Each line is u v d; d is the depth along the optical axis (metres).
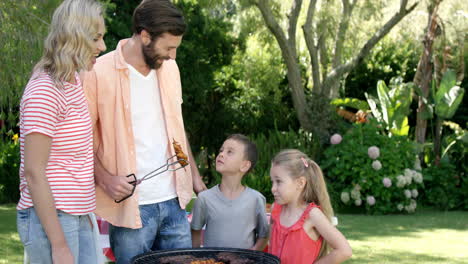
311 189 2.84
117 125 2.57
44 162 2.09
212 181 11.27
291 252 2.76
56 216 2.10
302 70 13.38
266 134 13.06
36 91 2.07
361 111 10.62
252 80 13.12
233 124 13.12
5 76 5.50
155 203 2.67
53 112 2.09
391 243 6.49
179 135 2.78
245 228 3.05
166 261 2.42
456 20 10.33
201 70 12.05
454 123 12.26
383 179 9.09
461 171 10.37
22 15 5.45
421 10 11.28
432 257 5.67
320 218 2.71
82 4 2.15
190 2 11.95
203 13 12.02
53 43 2.14
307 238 2.75
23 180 2.20
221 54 12.61
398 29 11.98
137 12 2.52
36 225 2.15
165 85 2.71
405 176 9.29
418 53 12.90
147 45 2.50
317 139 10.40
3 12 5.46
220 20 12.59
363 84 13.76
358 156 9.38
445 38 10.21
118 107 2.57
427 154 10.66
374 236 7.00
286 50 10.61
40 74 2.13
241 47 13.16
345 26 11.08
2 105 5.64
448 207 9.95
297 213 2.82
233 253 2.58
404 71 13.54
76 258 2.23
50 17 5.54
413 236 7.03
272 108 13.11
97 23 2.18
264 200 3.15
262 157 10.20
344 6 11.02
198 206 3.05
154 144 2.67
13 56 5.48
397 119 10.07
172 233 2.75
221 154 3.04
